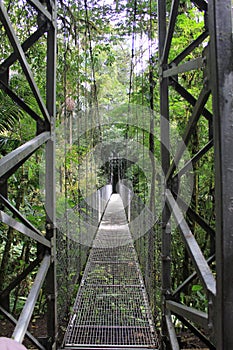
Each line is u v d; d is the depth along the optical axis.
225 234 0.98
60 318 2.49
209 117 1.97
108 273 4.20
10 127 2.68
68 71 4.15
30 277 3.02
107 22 5.13
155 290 2.65
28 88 2.76
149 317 2.81
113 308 3.04
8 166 1.28
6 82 1.88
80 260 4.16
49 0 2.00
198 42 2.10
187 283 1.92
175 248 2.88
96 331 2.57
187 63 1.52
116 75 8.66
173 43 3.10
